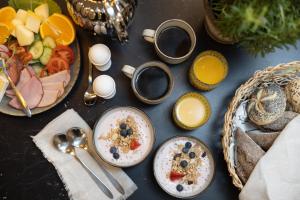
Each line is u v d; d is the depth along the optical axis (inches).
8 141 23.8
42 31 23.8
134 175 23.6
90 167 23.7
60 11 24.3
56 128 23.8
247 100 23.7
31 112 23.4
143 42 24.6
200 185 23.4
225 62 23.3
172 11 24.8
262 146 23.1
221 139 24.0
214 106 24.4
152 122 24.1
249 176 22.2
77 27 24.5
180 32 23.9
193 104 23.8
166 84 23.7
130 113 24.0
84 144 23.9
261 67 24.7
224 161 23.8
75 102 24.1
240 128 23.3
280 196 21.5
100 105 24.2
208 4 21.7
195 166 23.5
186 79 24.5
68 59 23.6
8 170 23.6
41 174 23.7
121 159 23.6
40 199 23.5
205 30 24.6
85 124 23.9
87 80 24.3
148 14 24.8
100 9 21.4
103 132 23.9
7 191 23.5
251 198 21.8
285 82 24.1
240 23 18.4
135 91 23.0
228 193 23.5
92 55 22.5
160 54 23.2
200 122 23.5
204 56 23.6
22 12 23.5
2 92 23.1
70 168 23.7
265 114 22.4
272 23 18.4
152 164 23.7
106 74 24.4
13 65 23.7
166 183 23.5
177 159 23.5
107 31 23.0
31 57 23.7
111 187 23.5
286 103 23.6
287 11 18.6
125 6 21.8
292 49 24.8
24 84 23.5
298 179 21.6
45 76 24.1
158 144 24.0
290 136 22.0
